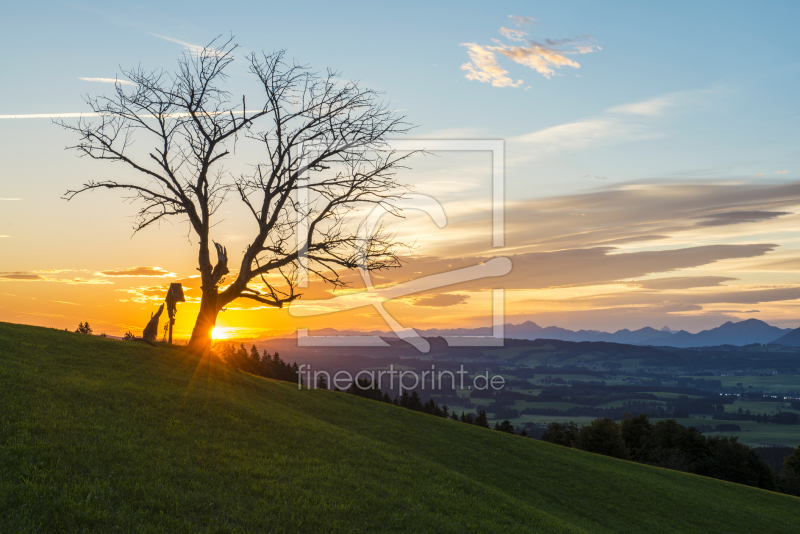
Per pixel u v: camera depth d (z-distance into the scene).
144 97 28.14
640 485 28.45
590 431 74.19
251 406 18.81
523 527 13.38
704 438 80.25
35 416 11.32
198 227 27.55
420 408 110.56
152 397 16.02
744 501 31.81
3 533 6.79
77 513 7.69
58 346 20.39
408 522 10.95
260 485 10.98
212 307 27.06
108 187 27.75
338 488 12.21
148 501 8.77
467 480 17.47
